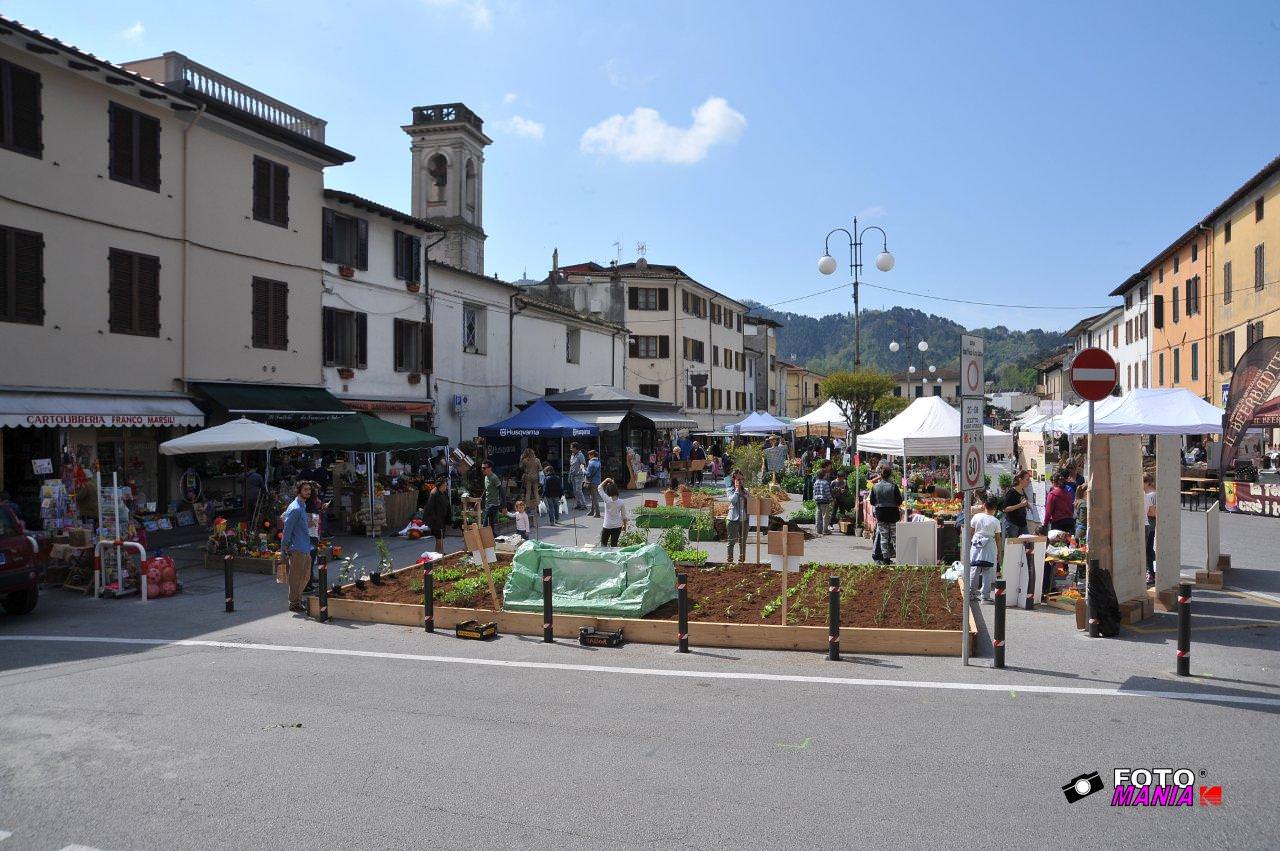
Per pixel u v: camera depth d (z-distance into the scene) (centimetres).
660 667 892
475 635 1034
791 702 760
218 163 2092
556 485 2559
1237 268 3362
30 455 1711
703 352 5869
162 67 2042
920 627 984
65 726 709
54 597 1334
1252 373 1752
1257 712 718
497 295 3322
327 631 1089
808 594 1159
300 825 517
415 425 2819
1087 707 735
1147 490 1359
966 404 884
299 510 1225
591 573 1112
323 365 2414
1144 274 4697
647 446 3894
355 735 681
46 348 1694
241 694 801
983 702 752
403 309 2758
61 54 1684
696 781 578
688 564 1400
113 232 1834
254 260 2188
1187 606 831
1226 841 486
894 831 499
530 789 568
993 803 538
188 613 1208
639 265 5569
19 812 540
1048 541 1355
